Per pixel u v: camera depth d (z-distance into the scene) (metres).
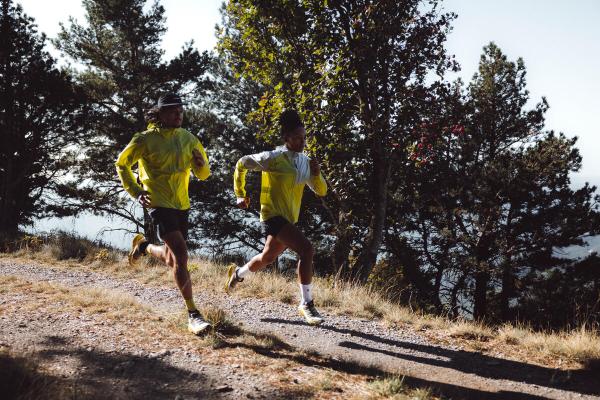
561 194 19.33
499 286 21.27
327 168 11.37
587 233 19.31
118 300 5.25
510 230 19.62
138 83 19.19
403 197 18.92
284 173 4.39
